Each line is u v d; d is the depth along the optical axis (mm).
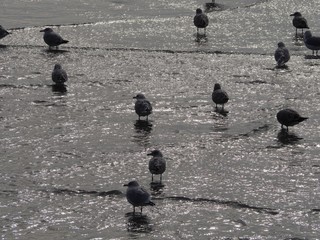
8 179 26531
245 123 32750
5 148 29656
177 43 47500
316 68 41719
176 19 54406
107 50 45500
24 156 28828
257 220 23281
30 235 22156
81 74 40188
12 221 23125
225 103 35312
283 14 56344
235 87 38062
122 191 25375
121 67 41719
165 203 24484
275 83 38750
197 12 50000
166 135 31250
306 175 27047
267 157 28781
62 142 30406
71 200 24750
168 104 35312
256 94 36938
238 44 47406
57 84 38188
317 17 55500
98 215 23578
